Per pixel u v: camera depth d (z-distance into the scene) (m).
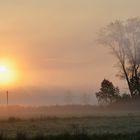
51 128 39.06
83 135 27.22
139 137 27.48
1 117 57.47
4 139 26.70
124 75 90.44
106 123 44.97
